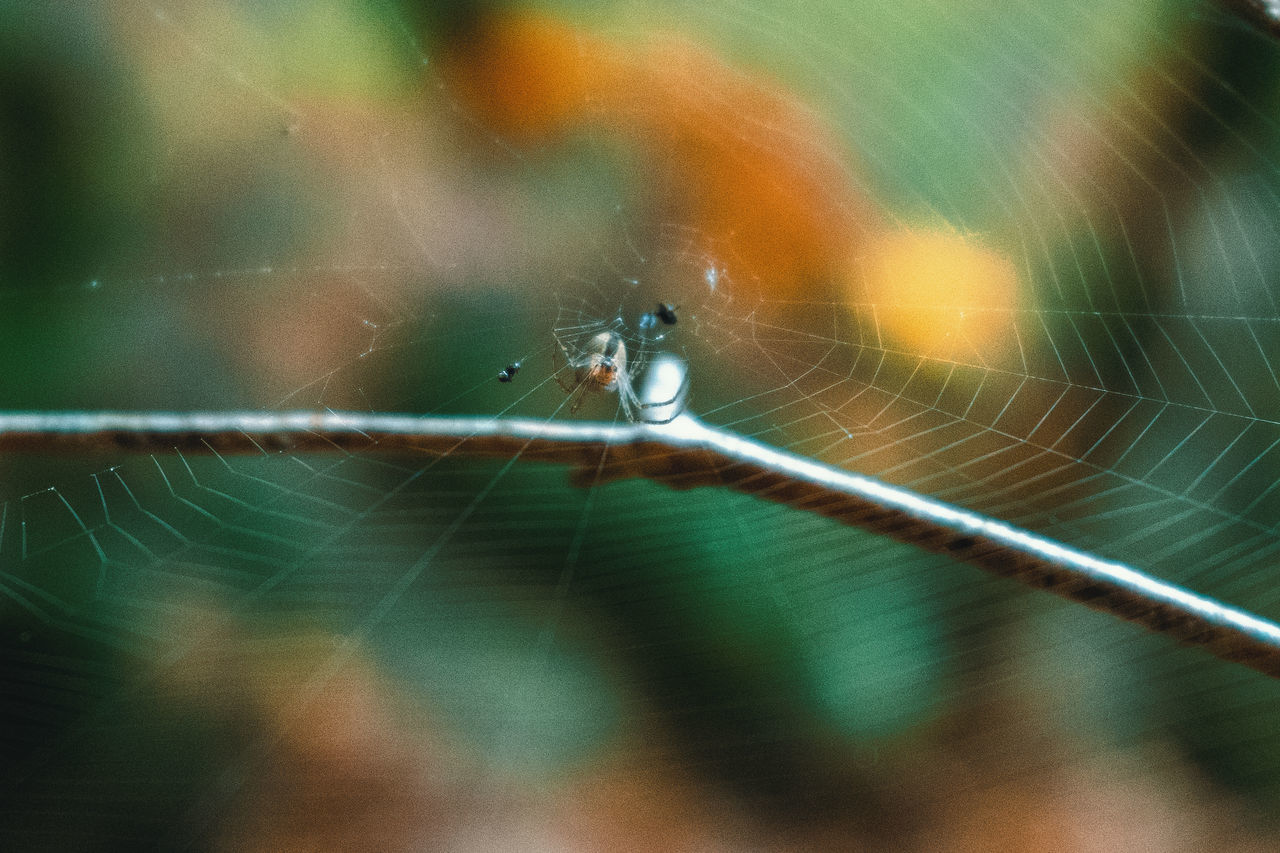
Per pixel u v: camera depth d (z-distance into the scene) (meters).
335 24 0.45
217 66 0.44
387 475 0.45
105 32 0.44
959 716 0.43
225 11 0.44
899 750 0.43
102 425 0.36
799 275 0.48
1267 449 0.43
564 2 0.47
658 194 0.50
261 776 0.42
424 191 0.47
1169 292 0.45
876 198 0.48
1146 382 0.45
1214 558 0.42
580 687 0.43
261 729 0.42
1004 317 0.46
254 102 0.45
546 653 0.43
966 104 0.46
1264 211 0.44
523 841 0.41
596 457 0.37
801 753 0.43
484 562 0.44
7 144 0.43
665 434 0.37
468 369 0.44
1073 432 0.44
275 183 0.45
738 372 0.45
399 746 0.42
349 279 0.45
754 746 0.43
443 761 0.42
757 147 0.48
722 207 0.49
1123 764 0.42
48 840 0.40
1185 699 0.43
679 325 0.47
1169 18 0.44
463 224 0.48
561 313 0.46
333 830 0.41
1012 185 0.46
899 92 0.47
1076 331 0.45
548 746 0.42
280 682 0.42
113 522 0.43
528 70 0.47
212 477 0.44
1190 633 0.36
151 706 0.42
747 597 0.43
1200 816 0.42
